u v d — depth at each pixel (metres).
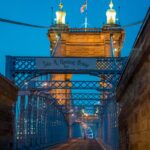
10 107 19.25
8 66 35.94
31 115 40.25
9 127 18.84
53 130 64.69
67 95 76.38
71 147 63.59
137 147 13.09
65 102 77.56
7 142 18.22
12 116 19.66
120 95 20.44
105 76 36.56
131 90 14.85
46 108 54.12
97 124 131.25
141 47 11.02
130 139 15.57
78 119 119.19
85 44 107.50
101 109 80.25
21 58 36.25
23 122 34.41
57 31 106.44
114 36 106.19
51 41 106.75
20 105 34.78
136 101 13.18
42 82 43.84
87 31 107.38
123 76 17.73
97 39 107.31
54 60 36.12
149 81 10.10
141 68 11.59
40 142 46.69
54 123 66.38
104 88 44.62
